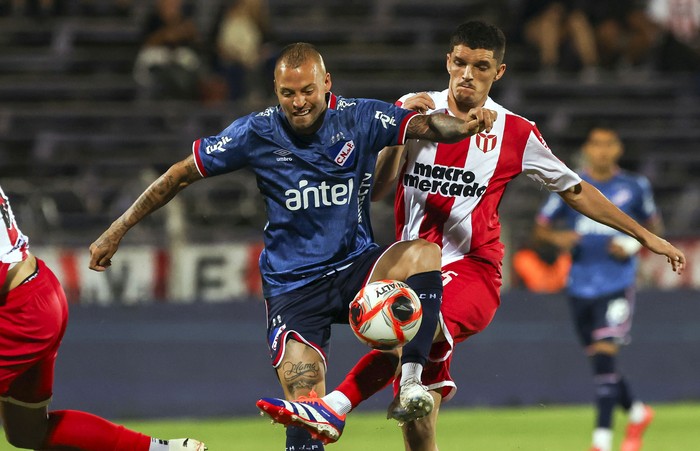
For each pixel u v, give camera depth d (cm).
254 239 4809
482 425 4097
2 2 6569
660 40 6569
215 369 4522
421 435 2150
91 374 4450
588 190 2208
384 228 4875
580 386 4681
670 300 4734
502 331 4659
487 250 2203
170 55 5862
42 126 5834
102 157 5616
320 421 1862
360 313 1927
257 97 5891
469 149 2159
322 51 6550
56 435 2172
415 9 6912
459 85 2120
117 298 4525
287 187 2005
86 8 6612
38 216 4791
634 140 6038
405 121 1994
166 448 2197
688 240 4788
